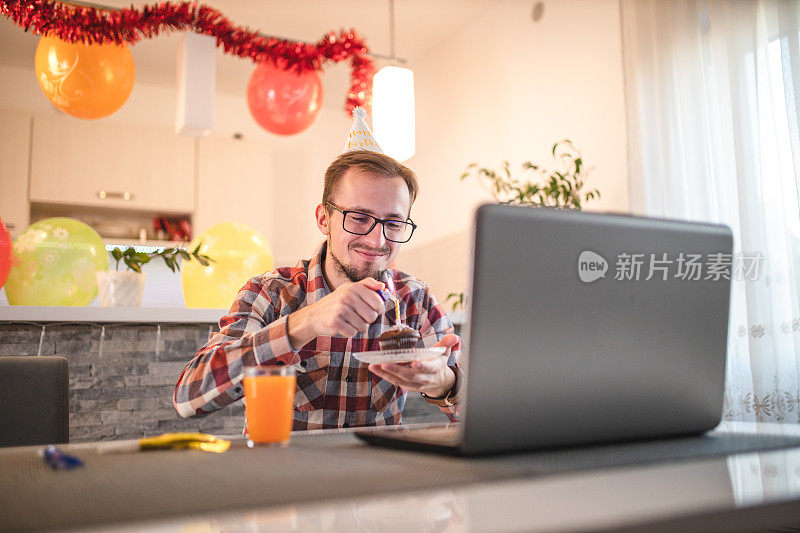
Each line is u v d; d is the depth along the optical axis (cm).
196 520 41
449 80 444
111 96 268
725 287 78
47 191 453
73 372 198
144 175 480
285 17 408
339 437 88
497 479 54
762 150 234
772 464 60
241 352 106
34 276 210
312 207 546
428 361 97
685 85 268
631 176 287
